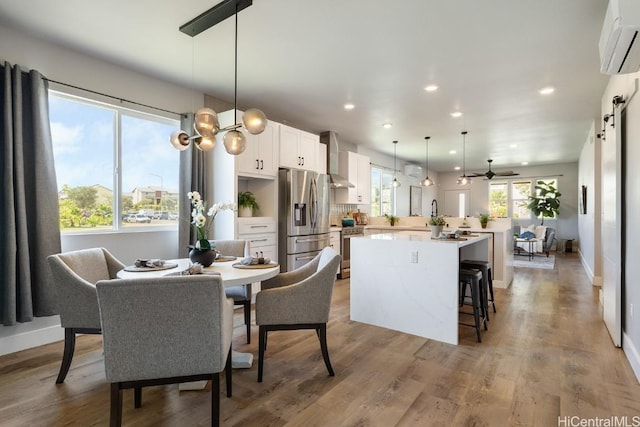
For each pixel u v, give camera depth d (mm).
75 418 1791
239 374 2281
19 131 2588
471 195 11445
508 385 2145
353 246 3414
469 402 1954
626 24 1690
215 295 1495
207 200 4023
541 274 6012
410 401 1964
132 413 1839
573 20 2514
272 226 4285
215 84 3828
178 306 1464
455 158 9031
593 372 2312
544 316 3562
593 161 5289
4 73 2547
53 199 2791
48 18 2529
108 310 1413
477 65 3309
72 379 2205
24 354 2600
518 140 6707
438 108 4648
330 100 4355
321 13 2461
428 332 2951
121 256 3375
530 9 2385
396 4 2344
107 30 2703
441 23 2578
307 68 3406
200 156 3898
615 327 2764
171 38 2822
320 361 2484
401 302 3107
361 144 7184
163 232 3732
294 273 2771
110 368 1443
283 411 1860
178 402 1945
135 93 3467
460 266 3326
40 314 2717
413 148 7602
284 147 4516
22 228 2592
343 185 5914
